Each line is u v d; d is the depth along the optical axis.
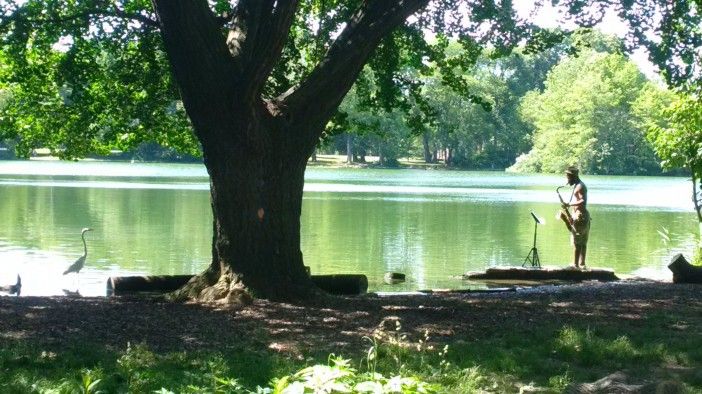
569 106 83.31
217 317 9.55
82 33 14.95
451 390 6.50
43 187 44.12
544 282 16.12
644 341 8.52
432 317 9.91
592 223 30.66
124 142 16.80
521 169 91.81
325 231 25.53
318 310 10.15
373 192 46.66
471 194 47.28
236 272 10.84
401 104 16.55
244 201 10.84
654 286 14.05
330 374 4.29
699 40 14.12
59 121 16.48
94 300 11.04
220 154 10.85
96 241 21.84
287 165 11.09
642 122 80.25
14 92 16.34
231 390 5.59
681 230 28.19
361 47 11.01
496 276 16.56
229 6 14.62
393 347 7.71
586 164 83.44
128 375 6.69
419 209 34.75
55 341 8.09
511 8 15.26
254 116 10.76
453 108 86.38
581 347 8.03
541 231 26.80
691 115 19.94
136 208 32.00
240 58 10.72
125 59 15.55
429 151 101.44
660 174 84.56
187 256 19.23
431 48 16.55
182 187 46.06
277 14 10.13
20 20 13.44
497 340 8.53
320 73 11.11
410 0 10.86
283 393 4.22
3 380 6.43
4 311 9.73
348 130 16.95
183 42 10.36
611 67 83.62
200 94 10.62
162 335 8.52
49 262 18.05
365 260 19.41
